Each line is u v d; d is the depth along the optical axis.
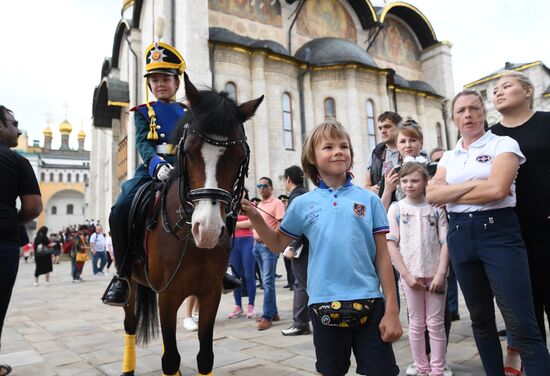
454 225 3.26
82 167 70.19
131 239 3.69
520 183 3.46
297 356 4.72
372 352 2.29
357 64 24.50
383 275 2.41
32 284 15.55
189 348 5.24
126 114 27.19
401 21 33.72
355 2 29.23
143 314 4.16
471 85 35.31
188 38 19.77
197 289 3.19
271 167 21.81
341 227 2.44
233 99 2.99
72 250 16.33
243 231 7.38
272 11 25.86
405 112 29.44
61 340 6.08
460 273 3.23
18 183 3.88
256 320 6.98
